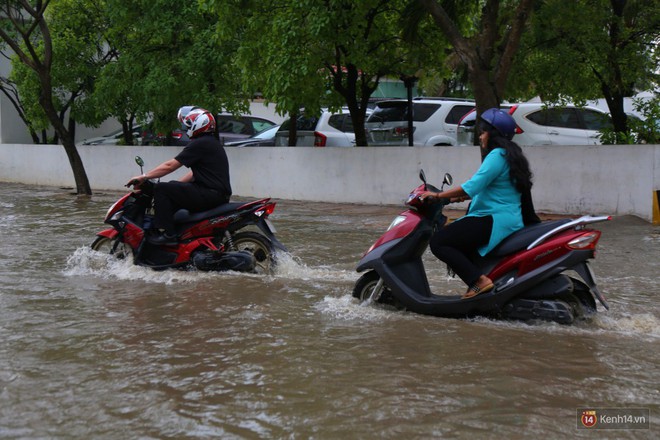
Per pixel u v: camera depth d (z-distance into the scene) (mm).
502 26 14297
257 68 14336
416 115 16766
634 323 5527
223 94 16641
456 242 5496
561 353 4797
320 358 4719
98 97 18188
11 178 22328
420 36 14773
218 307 6082
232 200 15891
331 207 14102
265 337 5203
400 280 5793
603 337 5172
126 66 17266
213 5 13633
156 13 16281
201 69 16484
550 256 5293
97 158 19656
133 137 23125
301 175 15500
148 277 7250
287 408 3879
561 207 12141
